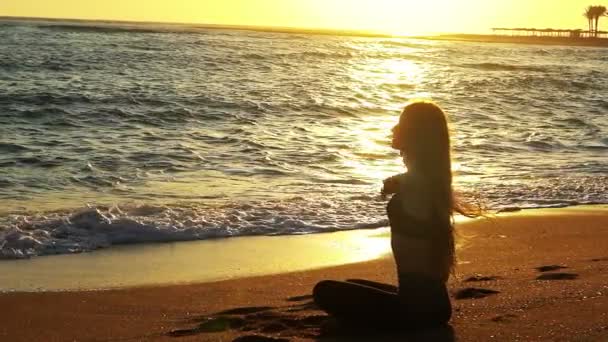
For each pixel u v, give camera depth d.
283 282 7.12
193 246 8.72
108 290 6.77
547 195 12.47
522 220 10.35
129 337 5.14
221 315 5.57
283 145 17.86
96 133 19.22
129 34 76.94
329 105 26.67
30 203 11.00
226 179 13.45
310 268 7.77
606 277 6.12
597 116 27.58
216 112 23.86
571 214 10.94
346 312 4.41
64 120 21.14
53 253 8.22
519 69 54.19
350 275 7.44
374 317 4.34
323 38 106.62
